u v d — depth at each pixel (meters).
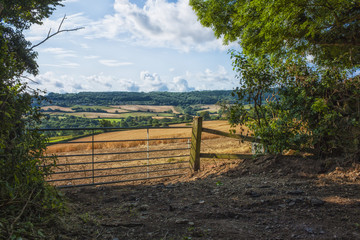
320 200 3.79
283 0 7.01
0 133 2.95
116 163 10.12
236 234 2.84
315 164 5.73
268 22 8.20
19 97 3.32
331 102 6.04
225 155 6.92
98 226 3.02
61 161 11.46
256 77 6.54
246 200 4.04
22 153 3.13
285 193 4.30
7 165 2.86
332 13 7.36
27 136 3.45
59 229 2.72
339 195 4.12
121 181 6.18
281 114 6.69
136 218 3.37
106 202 4.28
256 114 6.94
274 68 6.75
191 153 7.01
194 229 2.96
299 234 2.85
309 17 8.06
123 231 2.92
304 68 6.52
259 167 6.09
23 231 2.31
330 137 6.07
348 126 5.66
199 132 6.83
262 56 7.41
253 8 9.88
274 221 3.23
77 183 6.83
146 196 4.59
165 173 7.66
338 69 6.35
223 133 6.93
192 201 4.16
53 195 3.37
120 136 33.53
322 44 8.58
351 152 5.59
